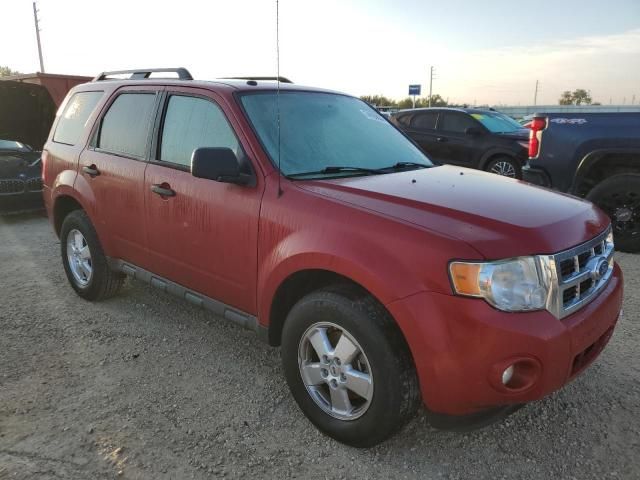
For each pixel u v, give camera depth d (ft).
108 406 10.21
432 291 7.55
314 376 9.34
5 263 19.15
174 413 10.04
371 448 9.08
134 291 16.10
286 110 11.46
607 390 10.80
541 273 7.69
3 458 8.68
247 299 10.32
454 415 7.94
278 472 8.53
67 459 8.70
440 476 8.48
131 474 8.41
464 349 7.42
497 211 8.47
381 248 8.03
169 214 11.65
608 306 8.87
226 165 9.60
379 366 8.15
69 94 16.51
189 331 13.53
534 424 9.77
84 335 13.19
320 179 10.02
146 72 14.15
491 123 36.35
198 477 8.39
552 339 7.50
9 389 10.73
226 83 11.75
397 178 10.30
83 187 14.24
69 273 15.61
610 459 8.82
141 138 12.78
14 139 29.53
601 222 9.47
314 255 8.65
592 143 19.63
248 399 10.55
